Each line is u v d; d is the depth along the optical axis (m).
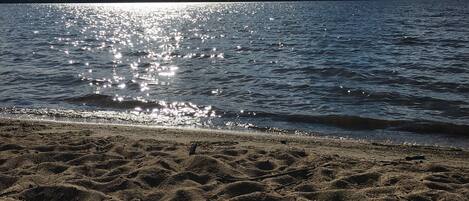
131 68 17.16
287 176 5.48
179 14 80.88
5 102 11.47
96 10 104.81
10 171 5.62
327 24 42.44
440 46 22.89
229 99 11.67
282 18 56.62
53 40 29.72
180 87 13.24
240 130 8.89
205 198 4.77
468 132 8.67
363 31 33.16
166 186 5.15
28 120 9.55
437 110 10.39
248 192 4.98
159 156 6.27
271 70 16.05
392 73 14.93
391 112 10.22
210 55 20.91
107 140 7.28
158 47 25.25
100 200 4.70
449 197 4.70
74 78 14.66
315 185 5.18
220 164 5.73
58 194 4.82
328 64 17.20
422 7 80.56
